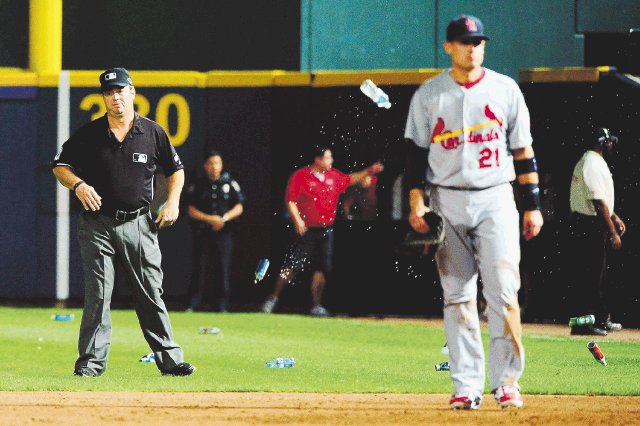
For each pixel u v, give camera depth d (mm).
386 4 73125
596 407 28859
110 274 35344
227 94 69688
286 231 68812
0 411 27453
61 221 71000
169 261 70188
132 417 26672
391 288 66000
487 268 27109
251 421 26156
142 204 34812
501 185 27203
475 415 26891
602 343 50625
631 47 73062
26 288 71312
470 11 73312
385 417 26672
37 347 46656
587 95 61750
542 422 26109
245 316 63938
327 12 73188
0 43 75875
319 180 65000
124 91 34281
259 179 69375
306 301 68125
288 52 73500
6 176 71188
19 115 71000
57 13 75688
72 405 28672
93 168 34531
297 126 68438
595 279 55750
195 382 34094
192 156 69875
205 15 75062
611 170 61531
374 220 66000
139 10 75875
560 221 61969
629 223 61406
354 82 67000
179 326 57406
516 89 27156
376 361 42000
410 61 73312
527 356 44344
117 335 51938
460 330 27484
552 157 62188
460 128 26938
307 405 28891
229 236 67000
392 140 66188
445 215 27281
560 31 73812
